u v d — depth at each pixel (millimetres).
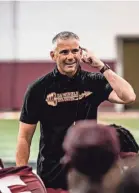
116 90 4406
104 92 4543
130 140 3980
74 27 22000
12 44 21969
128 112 20922
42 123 4625
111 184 2213
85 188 2250
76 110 4551
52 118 4570
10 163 8984
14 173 3812
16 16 21984
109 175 2229
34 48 22000
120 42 21859
